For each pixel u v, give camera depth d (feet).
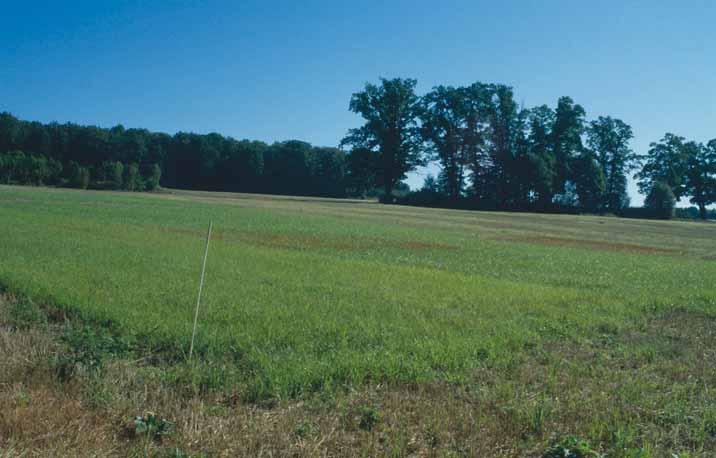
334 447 17.17
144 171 426.51
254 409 19.80
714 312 40.75
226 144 474.90
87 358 22.81
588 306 41.45
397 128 341.82
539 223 208.03
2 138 408.87
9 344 24.66
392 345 27.27
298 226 123.85
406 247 90.48
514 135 345.72
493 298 42.11
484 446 17.48
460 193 346.33
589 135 364.79
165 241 72.59
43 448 16.21
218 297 36.35
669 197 335.26
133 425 17.92
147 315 30.07
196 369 22.47
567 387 23.22
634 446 18.21
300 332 28.76
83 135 431.02
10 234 69.15
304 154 471.21
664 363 27.25
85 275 41.47
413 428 18.61
